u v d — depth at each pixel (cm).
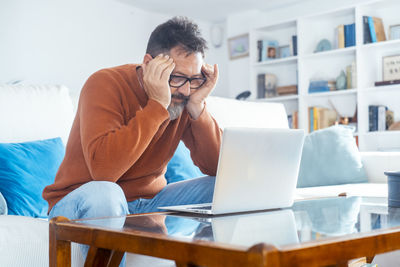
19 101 185
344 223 87
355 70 452
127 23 529
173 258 70
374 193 206
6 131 177
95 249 95
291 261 60
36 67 447
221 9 564
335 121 471
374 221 90
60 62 466
